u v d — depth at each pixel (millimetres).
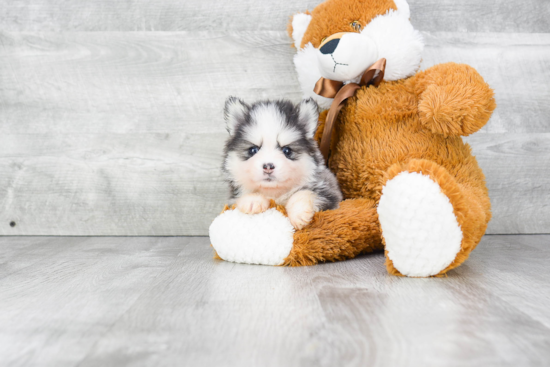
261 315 1026
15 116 2172
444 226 1294
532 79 2121
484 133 2123
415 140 1630
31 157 2182
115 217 2186
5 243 2006
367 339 882
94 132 2172
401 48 1658
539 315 1006
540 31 2121
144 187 2182
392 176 1363
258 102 1688
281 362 790
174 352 839
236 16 2127
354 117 1740
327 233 1542
